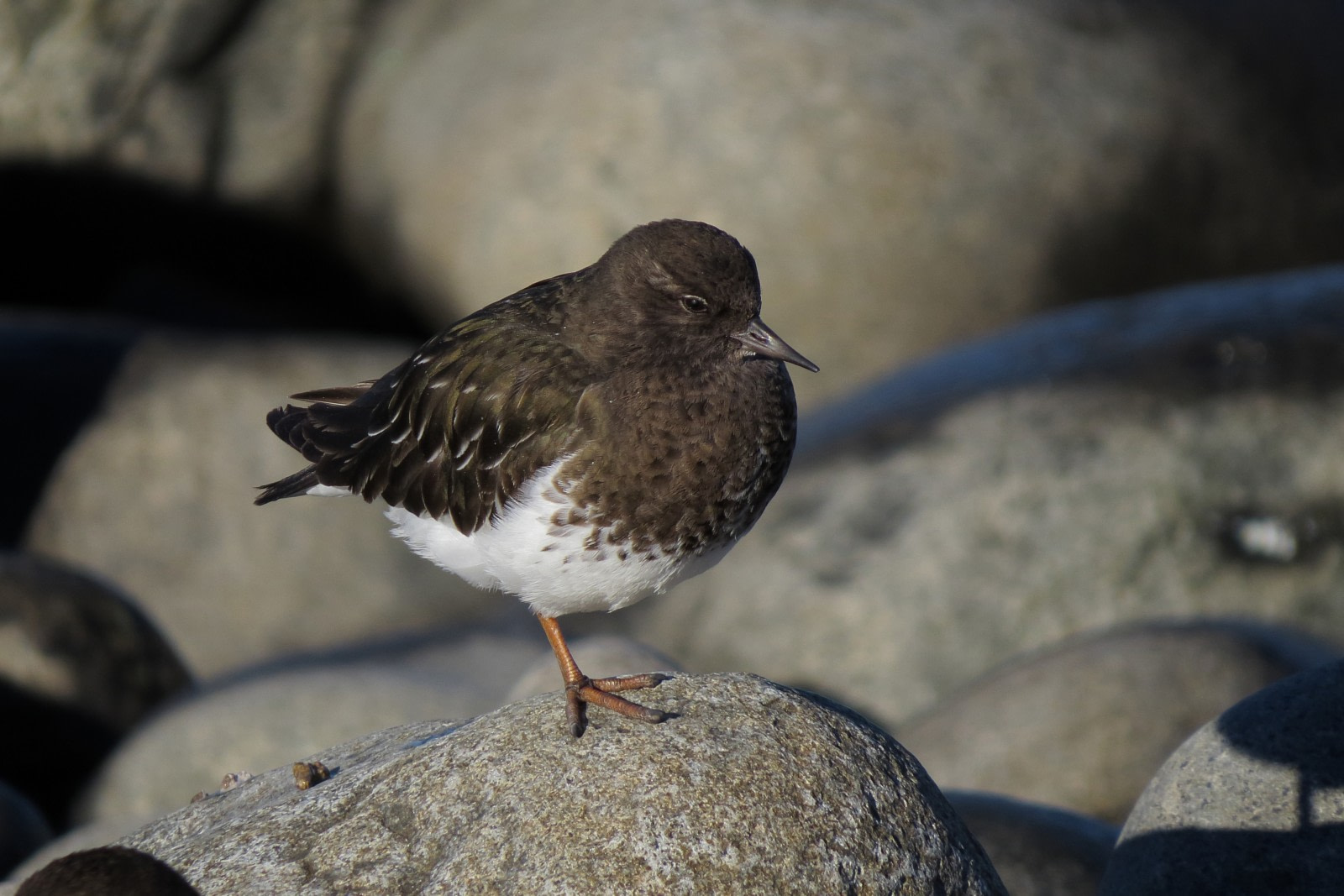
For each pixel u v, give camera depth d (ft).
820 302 66.33
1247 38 70.38
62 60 72.59
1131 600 46.93
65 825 40.40
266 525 59.26
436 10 73.67
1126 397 49.42
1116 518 47.52
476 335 26.18
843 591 48.55
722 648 49.21
